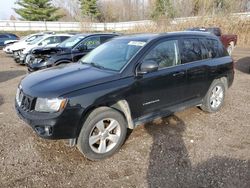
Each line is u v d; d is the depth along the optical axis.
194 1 36.09
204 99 5.06
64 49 8.45
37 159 3.54
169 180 3.11
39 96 3.23
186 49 4.54
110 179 3.14
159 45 4.12
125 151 3.76
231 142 4.03
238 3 31.81
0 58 15.45
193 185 3.02
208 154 3.67
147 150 3.77
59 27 39.34
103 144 3.54
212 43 5.18
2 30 35.84
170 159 3.54
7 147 3.84
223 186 3.00
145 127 4.52
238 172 3.25
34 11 46.47
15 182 3.07
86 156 3.45
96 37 8.97
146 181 3.09
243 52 18.00
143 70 3.70
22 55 11.75
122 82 3.59
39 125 3.18
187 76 4.44
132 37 4.52
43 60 8.20
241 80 8.52
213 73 4.98
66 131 3.19
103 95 3.37
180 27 27.55
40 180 3.11
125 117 3.78
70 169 3.33
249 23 24.28
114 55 4.18
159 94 4.07
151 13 37.00
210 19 26.61
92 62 4.31
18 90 3.82
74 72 3.85
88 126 3.35
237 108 5.62
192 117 5.03
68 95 3.15
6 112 5.34
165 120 4.84
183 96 4.53
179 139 4.10
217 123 4.76
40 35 15.81
